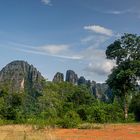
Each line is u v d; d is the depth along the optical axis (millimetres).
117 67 65375
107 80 66438
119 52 64438
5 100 69562
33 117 56375
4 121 51312
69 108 68500
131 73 62438
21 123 51469
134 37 64562
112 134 30453
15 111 56844
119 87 65812
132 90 65500
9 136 24547
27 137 23484
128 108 70188
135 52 64500
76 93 88500
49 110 61688
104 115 54312
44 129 35938
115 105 67188
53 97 94562
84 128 38531
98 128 38562
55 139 23609
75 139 25297
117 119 59312
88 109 54438
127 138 26531
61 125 39594
